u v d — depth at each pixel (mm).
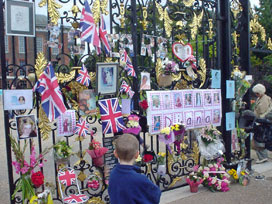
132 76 3691
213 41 4672
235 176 4441
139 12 4117
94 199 3494
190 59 4207
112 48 3553
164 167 3963
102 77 3371
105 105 3430
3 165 5695
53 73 3041
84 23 3199
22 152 2992
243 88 4734
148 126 3865
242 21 4965
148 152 3857
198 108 4305
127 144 2184
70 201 3045
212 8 4586
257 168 5234
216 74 4488
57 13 3137
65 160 3289
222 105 4688
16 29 2906
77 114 3389
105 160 3521
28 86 3127
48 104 3043
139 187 2059
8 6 2848
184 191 4184
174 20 4207
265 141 4645
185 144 4273
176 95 4062
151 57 4273
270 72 8531
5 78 2936
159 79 4027
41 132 3133
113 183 2139
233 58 4961
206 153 4195
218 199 3889
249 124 4754
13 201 3031
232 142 4738
